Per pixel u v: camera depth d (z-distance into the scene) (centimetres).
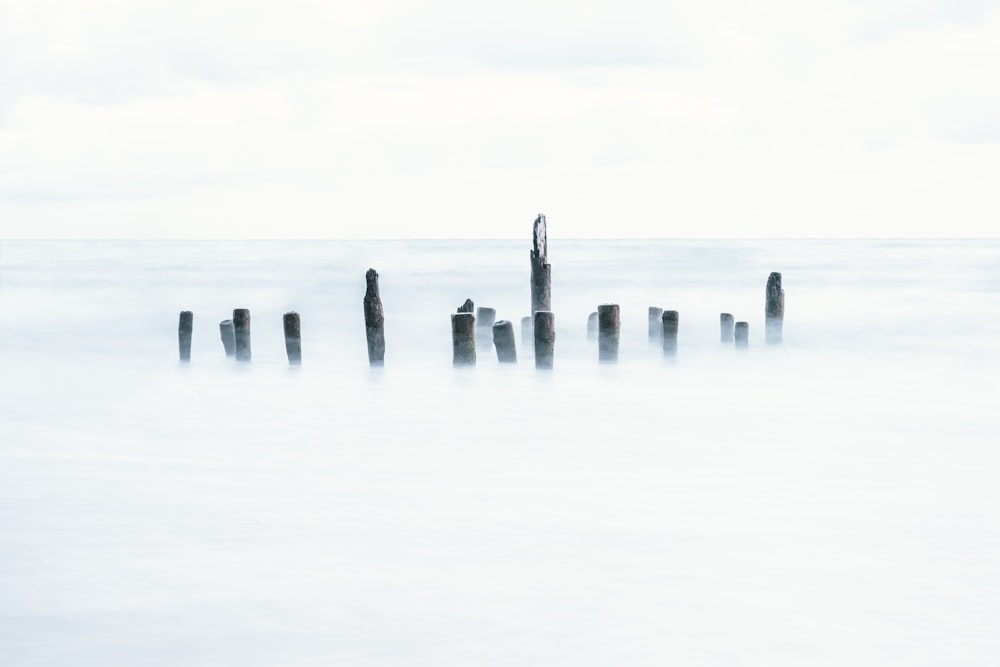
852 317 3788
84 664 764
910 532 1096
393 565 992
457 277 7088
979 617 852
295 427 1734
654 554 1024
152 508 1205
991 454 1493
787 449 1541
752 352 2661
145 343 3098
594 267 8869
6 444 1599
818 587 925
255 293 5447
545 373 2205
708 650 791
